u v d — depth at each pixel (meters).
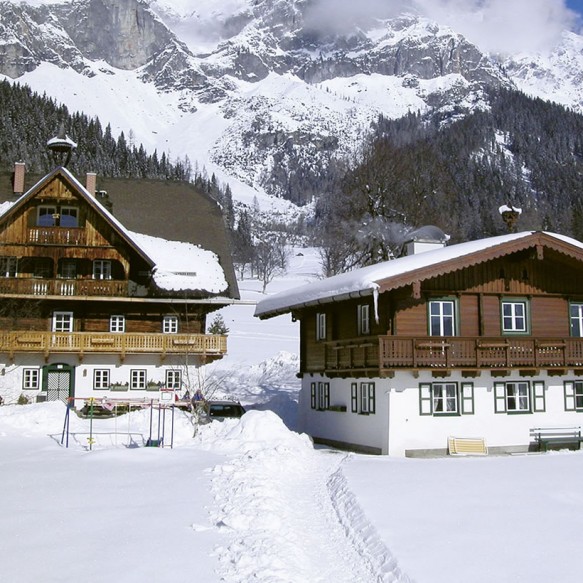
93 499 16.77
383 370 27.25
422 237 36.44
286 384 48.91
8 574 11.56
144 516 15.19
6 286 38.72
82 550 12.81
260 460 21.98
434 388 28.20
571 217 144.00
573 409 30.12
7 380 38.59
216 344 40.06
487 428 28.67
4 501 16.52
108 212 41.16
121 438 27.77
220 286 40.91
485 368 28.33
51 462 21.91
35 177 45.91
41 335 38.38
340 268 54.66
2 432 29.00
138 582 11.19
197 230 45.94
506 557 12.30
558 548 12.82
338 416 32.28
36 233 39.47
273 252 163.62
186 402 30.53
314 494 18.31
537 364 29.19
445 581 11.11
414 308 28.78
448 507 15.93
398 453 27.41
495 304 30.03
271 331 78.00
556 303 31.03
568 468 21.86
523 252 30.12
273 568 11.58
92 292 39.41
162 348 39.41
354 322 31.39
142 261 40.91
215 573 11.59
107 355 39.62
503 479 19.64
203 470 20.73
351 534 14.04
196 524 14.44
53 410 31.83
